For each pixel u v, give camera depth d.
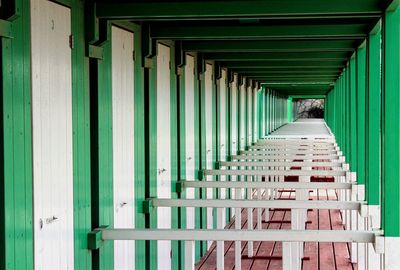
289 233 3.88
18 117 3.04
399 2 4.13
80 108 3.86
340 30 5.15
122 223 4.56
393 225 4.39
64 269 3.59
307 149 10.70
